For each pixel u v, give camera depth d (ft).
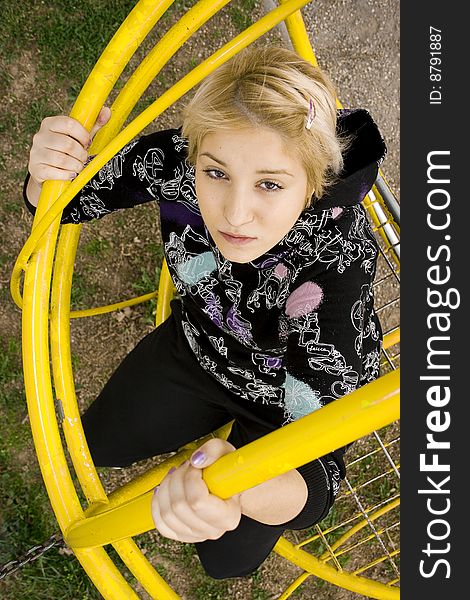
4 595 8.99
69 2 9.27
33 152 4.35
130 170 4.92
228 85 3.50
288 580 10.33
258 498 3.62
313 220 4.14
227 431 7.04
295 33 6.70
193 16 4.26
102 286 9.60
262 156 3.57
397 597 9.09
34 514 9.21
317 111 3.51
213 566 6.59
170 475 2.94
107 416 7.08
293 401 4.37
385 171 11.24
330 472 4.15
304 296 4.33
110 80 4.33
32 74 9.21
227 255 4.13
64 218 5.30
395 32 11.02
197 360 6.26
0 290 9.14
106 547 9.27
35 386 4.59
